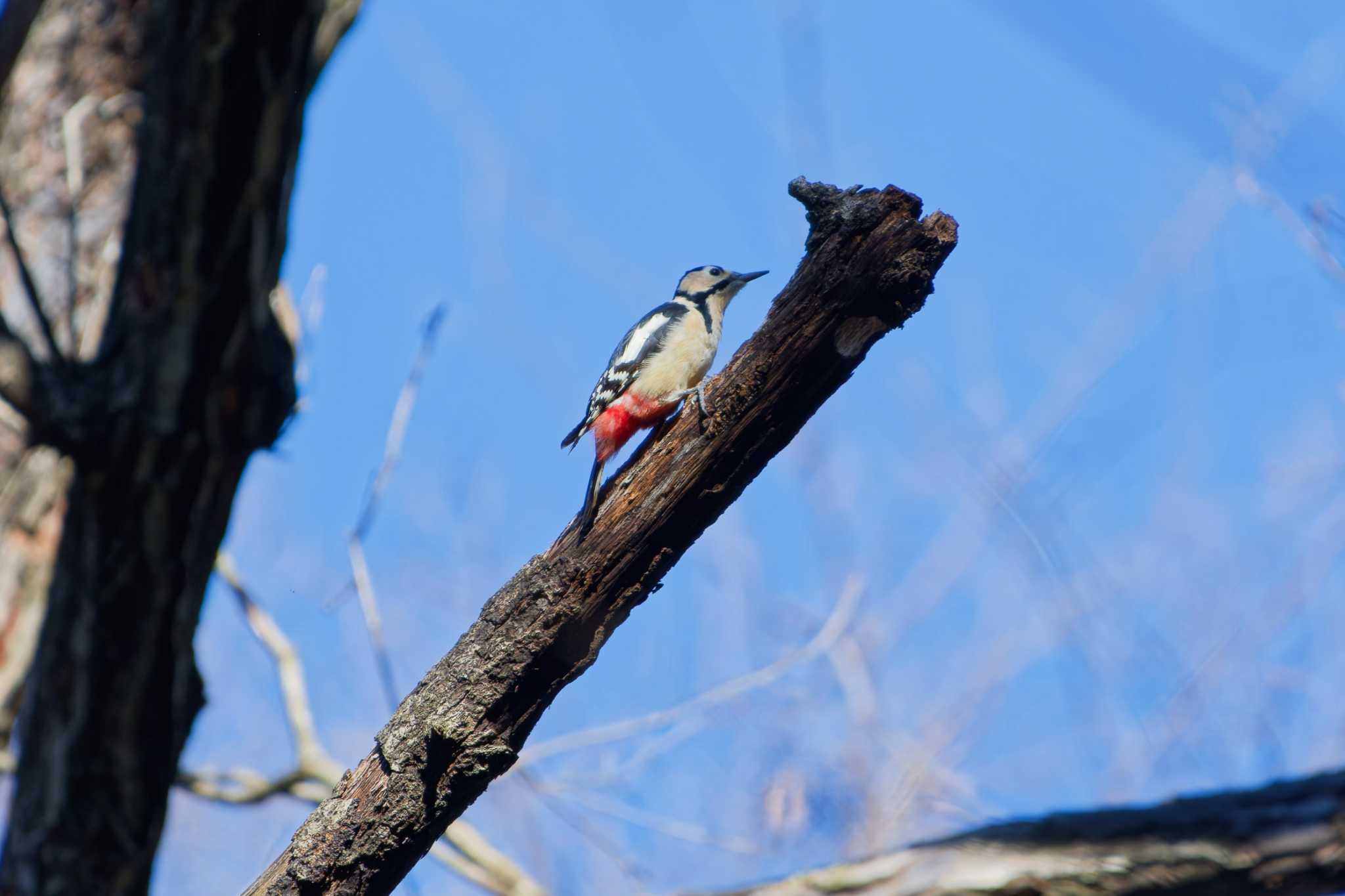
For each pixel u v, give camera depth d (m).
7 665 11.51
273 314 8.20
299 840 7.72
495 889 12.66
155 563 8.05
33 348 10.96
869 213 7.34
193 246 7.70
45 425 7.64
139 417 7.74
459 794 7.68
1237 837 6.00
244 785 13.05
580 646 7.73
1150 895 6.00
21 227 11.52
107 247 11.51
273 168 7.77
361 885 7.63
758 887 6.48
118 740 8.23
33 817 8.28
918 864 6.23
